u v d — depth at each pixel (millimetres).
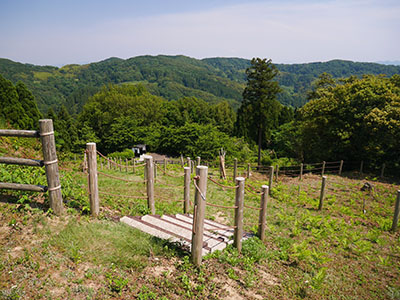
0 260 3605
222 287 4211
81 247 4262
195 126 43281
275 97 30438
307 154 24875
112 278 3787
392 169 19047
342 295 4891
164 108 62938
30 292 3275
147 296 3602
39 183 5594
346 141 19328
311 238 7066
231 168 20547
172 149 46594
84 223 4957
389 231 8578
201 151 38938
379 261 6492
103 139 54719
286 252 6129
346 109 19391
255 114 30328
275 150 39562
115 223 5336
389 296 5078
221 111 68438
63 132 47531
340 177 17438
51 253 3969
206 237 5863
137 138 50125
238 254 5383
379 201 12164
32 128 28531
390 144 17547
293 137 29953
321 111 20312
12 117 26016
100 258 4121
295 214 9391
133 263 4176
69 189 5988
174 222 6293
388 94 18094
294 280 5016
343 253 6688
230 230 6742
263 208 6254
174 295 3773
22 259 3688
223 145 38188
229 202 9836
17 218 4539
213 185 12578
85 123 54719
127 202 7023
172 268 4344
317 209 10352
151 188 6238
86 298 3389
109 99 57344
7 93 27031
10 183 4824
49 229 4449
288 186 14352
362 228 8625
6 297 3113
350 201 11492
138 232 5102
